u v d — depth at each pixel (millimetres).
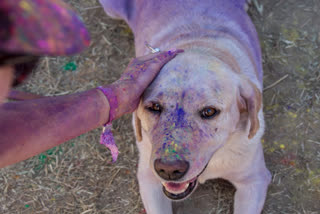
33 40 626
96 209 2756
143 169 2465
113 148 1831
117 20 3701
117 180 2861
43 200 2818
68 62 3480
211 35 2379
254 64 2549
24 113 1525
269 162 2850
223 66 1880
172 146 1646
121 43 3582
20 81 777
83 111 1626
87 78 3418
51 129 1559
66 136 1613
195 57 1860
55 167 2943
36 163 2967
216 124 1760
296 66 3270
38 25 631
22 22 616
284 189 2723
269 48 3385
